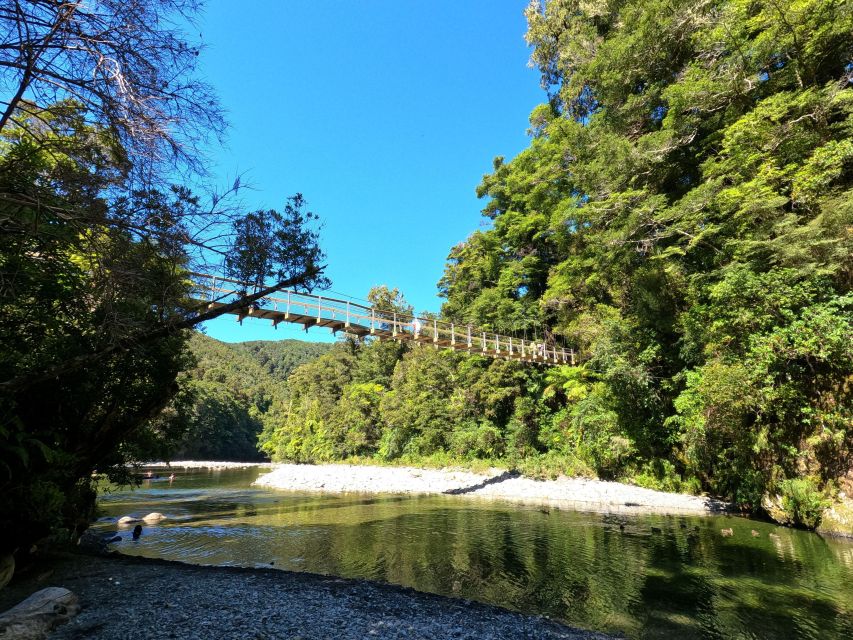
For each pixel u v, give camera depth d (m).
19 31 3.74
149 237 5.31
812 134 12.91
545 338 27.94
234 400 82.25
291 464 54.06
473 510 16.70
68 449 8.34
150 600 6.05
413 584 8.05
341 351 60.50
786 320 11.95
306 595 6.69
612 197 17.67
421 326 18.06
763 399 12.43
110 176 4.88
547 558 9.64
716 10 16.16
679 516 14.49
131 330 5.89
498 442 27.67
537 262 30.11
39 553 8.15
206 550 10.80
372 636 5.21
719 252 14.73
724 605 6.86
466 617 6.19
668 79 19.69
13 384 5.44
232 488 28.58
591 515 14.97
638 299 18.06
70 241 4.94
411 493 23.83
